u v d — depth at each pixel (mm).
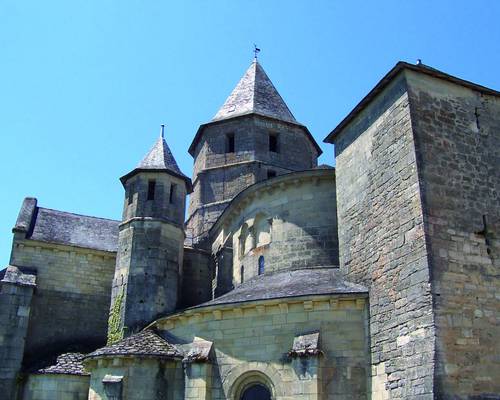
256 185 26781
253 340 19984
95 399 21469
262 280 23875
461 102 20172
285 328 19656
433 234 17531
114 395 20672
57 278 31422
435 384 15586
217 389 19969
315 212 24812
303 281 21844
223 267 28547
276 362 19344
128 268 27828
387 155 20109
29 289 29328
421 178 18188
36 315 30312
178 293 28734
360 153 21969
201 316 21391
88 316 31422
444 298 16734
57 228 33312
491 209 18844
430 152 18750
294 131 37781
